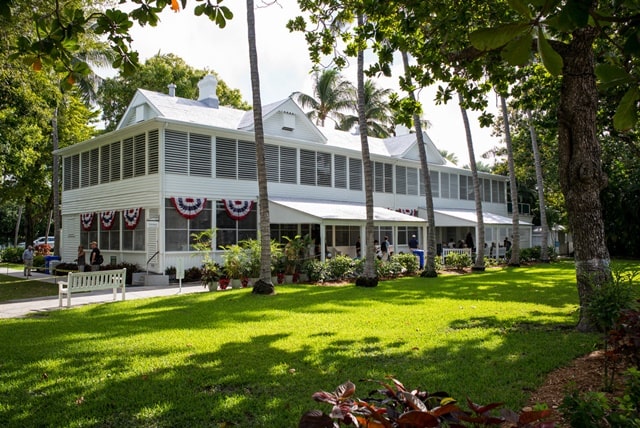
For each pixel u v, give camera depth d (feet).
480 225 80.84
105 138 76.59
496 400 16.17
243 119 82.53
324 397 7.16
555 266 89.92
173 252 66.90
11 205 188.75
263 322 31.94
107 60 90.79
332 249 82.89
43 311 39.68
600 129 53.11
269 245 48.57
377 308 37.45
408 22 24.35
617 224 109.09
